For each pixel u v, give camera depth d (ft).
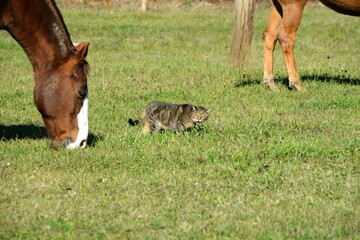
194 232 25.45
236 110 50.70
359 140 40.63
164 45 94.17
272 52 59.41
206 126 43.98
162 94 57.16
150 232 25.44
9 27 35.32
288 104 53.06
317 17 119.44
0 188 30.78
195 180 32.60
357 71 71.41
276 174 33.68
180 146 39.04
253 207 28.43
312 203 29.09
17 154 37.04
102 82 63.36
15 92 57.72
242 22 56.24
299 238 25.04
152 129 43.04
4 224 25.98
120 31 102.42
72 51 35.99
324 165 35.83
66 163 34.81
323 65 74.84
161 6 139.74
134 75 68.44
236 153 37.32
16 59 78.64
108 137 41.57
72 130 36.17
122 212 27.68
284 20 57.41
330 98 54.90
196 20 116.78
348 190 30.91
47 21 35.42
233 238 25.02
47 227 25.58
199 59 80.38
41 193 30.25
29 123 46.70
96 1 143.02
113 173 33.81
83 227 25.96
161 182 32.04
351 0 57.11
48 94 35.42
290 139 39.86
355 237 25.11
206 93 57.77
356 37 100.94
